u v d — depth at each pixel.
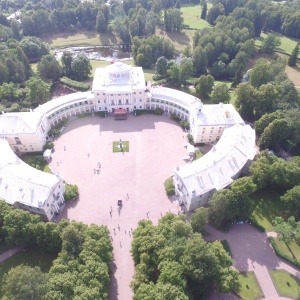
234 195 123.31
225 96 196.62
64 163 160.50
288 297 106.56
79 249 106.50
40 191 125.06
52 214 130.88
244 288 108.56
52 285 91.62
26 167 140.62
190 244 101.62
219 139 164.38
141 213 135.00
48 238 112.75
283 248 121.69
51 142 171.00
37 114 173.38
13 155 147.25
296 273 113.88
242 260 117.62
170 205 139.12
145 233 111.62
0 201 118.94
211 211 122.94
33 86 198.00
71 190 140.88
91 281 94.75
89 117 196.25
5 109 188.12
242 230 128.88
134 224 130.25
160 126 189.12
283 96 192.50
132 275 111.38
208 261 98.75
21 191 125.62
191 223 120.44
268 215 135.38
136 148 171.00
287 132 163.62
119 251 119.44
